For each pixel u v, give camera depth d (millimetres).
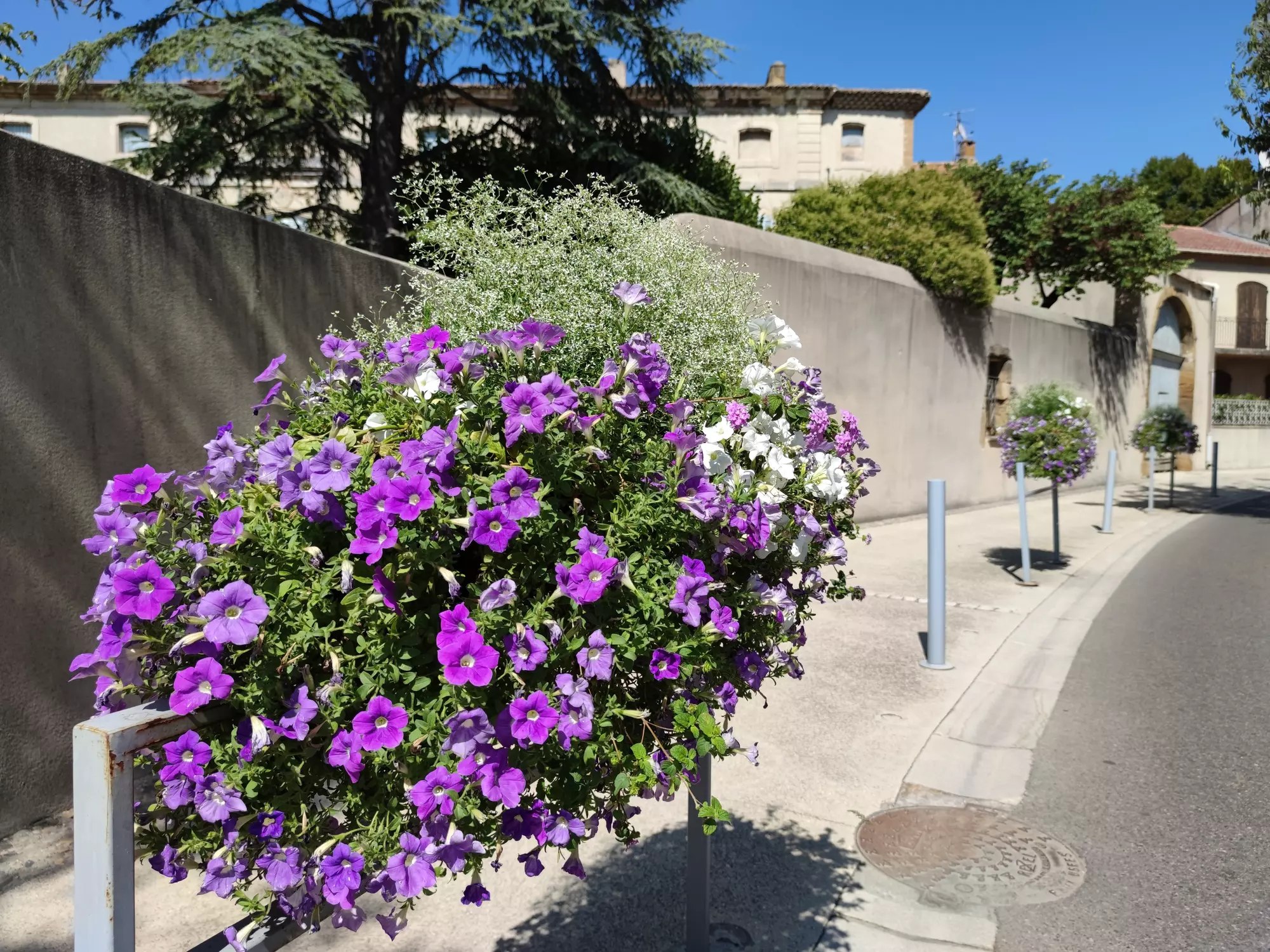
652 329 2861
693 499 1871
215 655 1521
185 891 2906
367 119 11797
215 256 3973
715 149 27141
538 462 1743
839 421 2684
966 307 13227
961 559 9445
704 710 1779
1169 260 17609
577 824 1624
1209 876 3143
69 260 3373
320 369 2174
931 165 15922
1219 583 8531
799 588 2436
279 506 1697
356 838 1535
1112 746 4348
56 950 2594
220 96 10891
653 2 11523
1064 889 3047
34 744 3277
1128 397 19203
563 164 11414
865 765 4035
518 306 3117
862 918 2836
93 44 9211
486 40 10492
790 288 9727
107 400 3523
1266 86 12906
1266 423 26609
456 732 1447
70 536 3393
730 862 3156
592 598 1609
